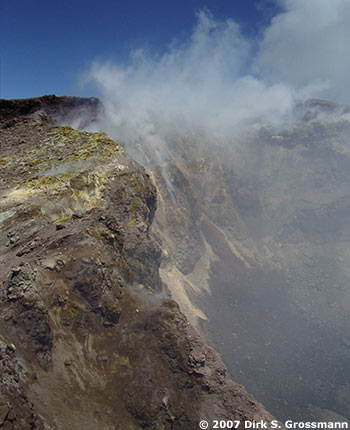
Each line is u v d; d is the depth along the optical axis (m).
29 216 27.77
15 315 16.78
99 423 16.30
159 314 24.41
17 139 52.38
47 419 13.48
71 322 19.84
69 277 21.42
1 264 21.83
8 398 11.77
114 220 28.47
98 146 43.09
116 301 23.48
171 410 19.92
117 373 20.03
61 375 16.97
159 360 22.00
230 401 21.31
